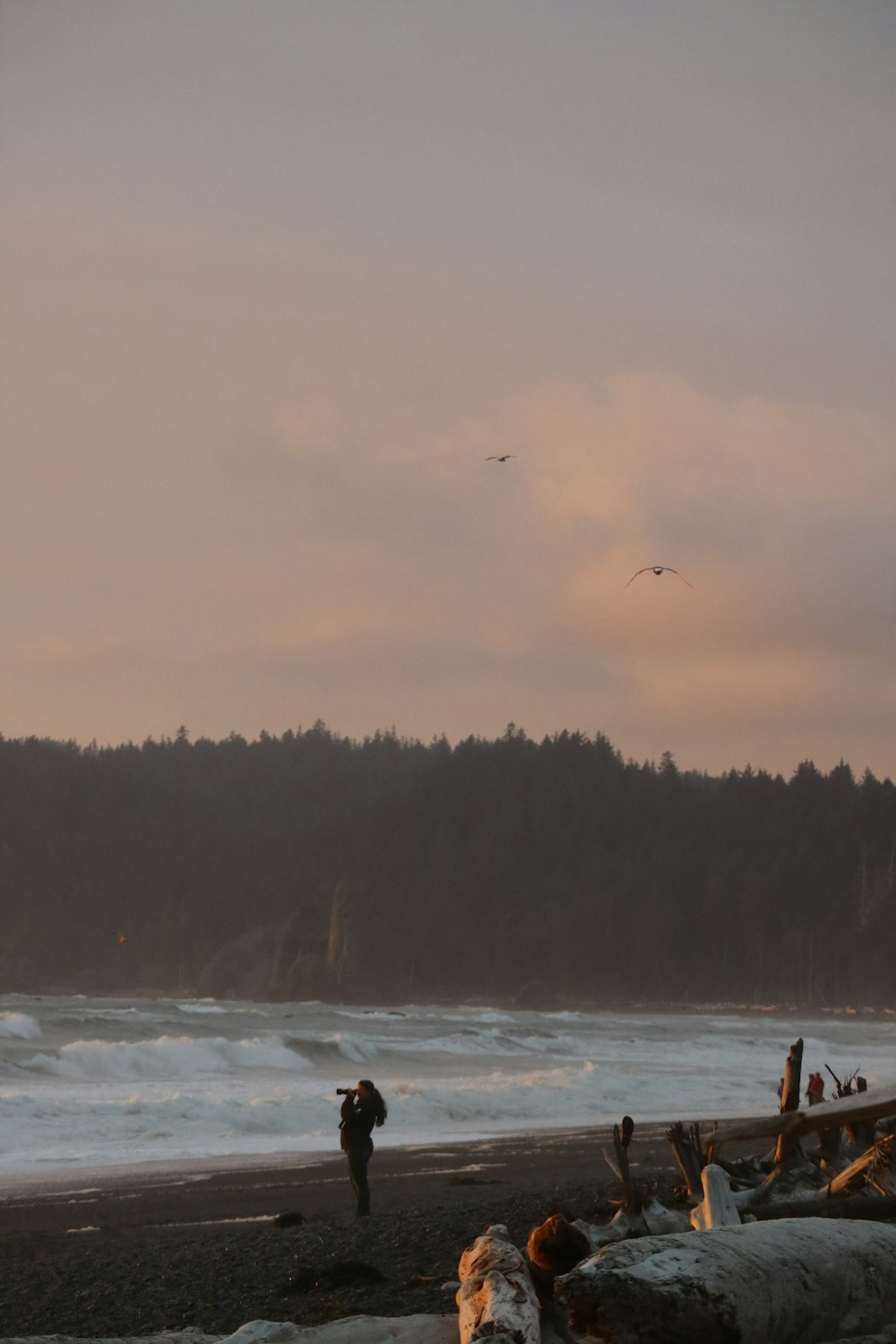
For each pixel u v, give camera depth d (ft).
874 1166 111.86
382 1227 145.28
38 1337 82.23
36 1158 227.20
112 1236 149.07
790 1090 122.72
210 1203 177.68
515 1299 67.62
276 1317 98.89
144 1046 440.86
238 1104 285.02
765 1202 113.39
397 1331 74.69
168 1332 93.97
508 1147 252.21
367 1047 524.11
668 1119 317.22
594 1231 109.60
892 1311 74.64
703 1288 66.18
